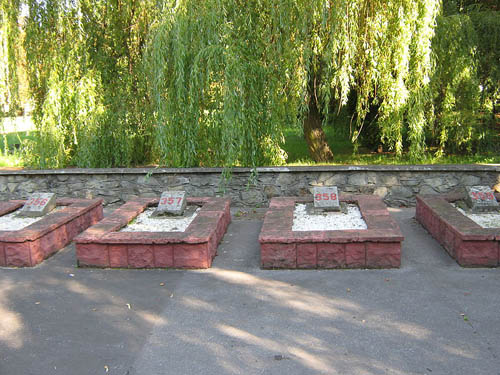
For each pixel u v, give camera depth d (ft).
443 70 26.94
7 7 26.17
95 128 26.55
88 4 27.43
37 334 11.57
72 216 19.26
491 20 28.32
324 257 15.35
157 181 25.12
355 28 23.26
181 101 23.02
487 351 10.07
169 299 13.43
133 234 16.20
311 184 24.18
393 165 23.80
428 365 9.64
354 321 11.68
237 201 24.86
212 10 22.03
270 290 13.83
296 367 9.75
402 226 20.25
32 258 16.40
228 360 10.11
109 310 12.82
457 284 13.67
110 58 29.17
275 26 22.85
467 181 23.09
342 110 34.47
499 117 31.71
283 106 24.39
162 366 9.97
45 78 27.14
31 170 25.54
